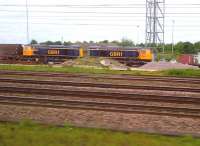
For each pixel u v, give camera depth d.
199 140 10.78
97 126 12.02
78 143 10.27
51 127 12.05
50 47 71.44
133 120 13.55
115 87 21.25
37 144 10.09
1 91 18.69
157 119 13.69
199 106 16.08
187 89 20.34
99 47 71.50
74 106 15.24
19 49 71.56
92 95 17.50
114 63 53.97
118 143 10.30
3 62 61.47
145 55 68.62
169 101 16.67
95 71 34.62
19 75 27.33
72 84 21.81
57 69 35.72
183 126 12.96
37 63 63.91
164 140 10.87
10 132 11.13
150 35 80.06
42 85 21.73
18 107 15.17
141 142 10.41
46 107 15.24
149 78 26.98
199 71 35.25
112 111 14.61
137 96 17.56
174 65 51.50
